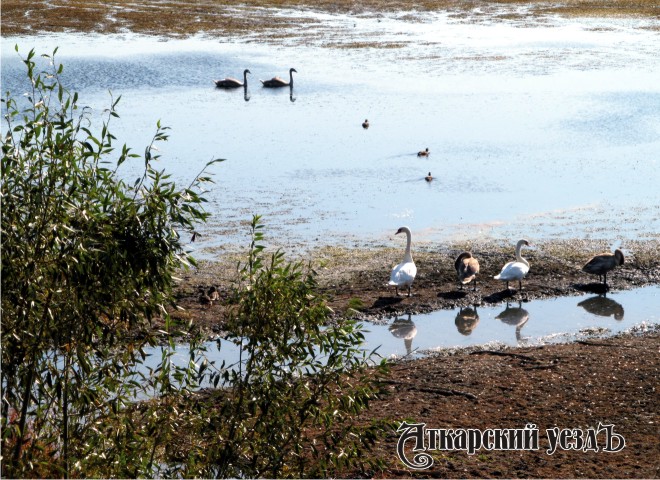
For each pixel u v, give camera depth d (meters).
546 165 31.98
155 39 63.06
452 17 73.81
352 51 58.34
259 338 9.91
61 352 9.44
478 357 16.98
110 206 9.33
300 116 40.72
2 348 8.81
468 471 12.57
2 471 8.73
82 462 9.36
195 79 50.16
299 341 10.07
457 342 17.97
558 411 14.44
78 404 9.39
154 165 31.62
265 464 10.07
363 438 10.36
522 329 18.72
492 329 18.69
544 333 18.48
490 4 81.06
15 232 8.90
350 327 10.10
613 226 25.30
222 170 31.12
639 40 61.62
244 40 63.12
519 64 53.09
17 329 8.80
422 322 19.06
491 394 15.12
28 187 8.96
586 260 22.66
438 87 46.75
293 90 47.06
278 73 51.78
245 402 9.96
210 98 45.22
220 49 59.41
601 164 32.16
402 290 20.70
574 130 37.28
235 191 28.50
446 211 26.62
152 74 50.91
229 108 42.72
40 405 9.68
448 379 15.80
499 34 64.94
